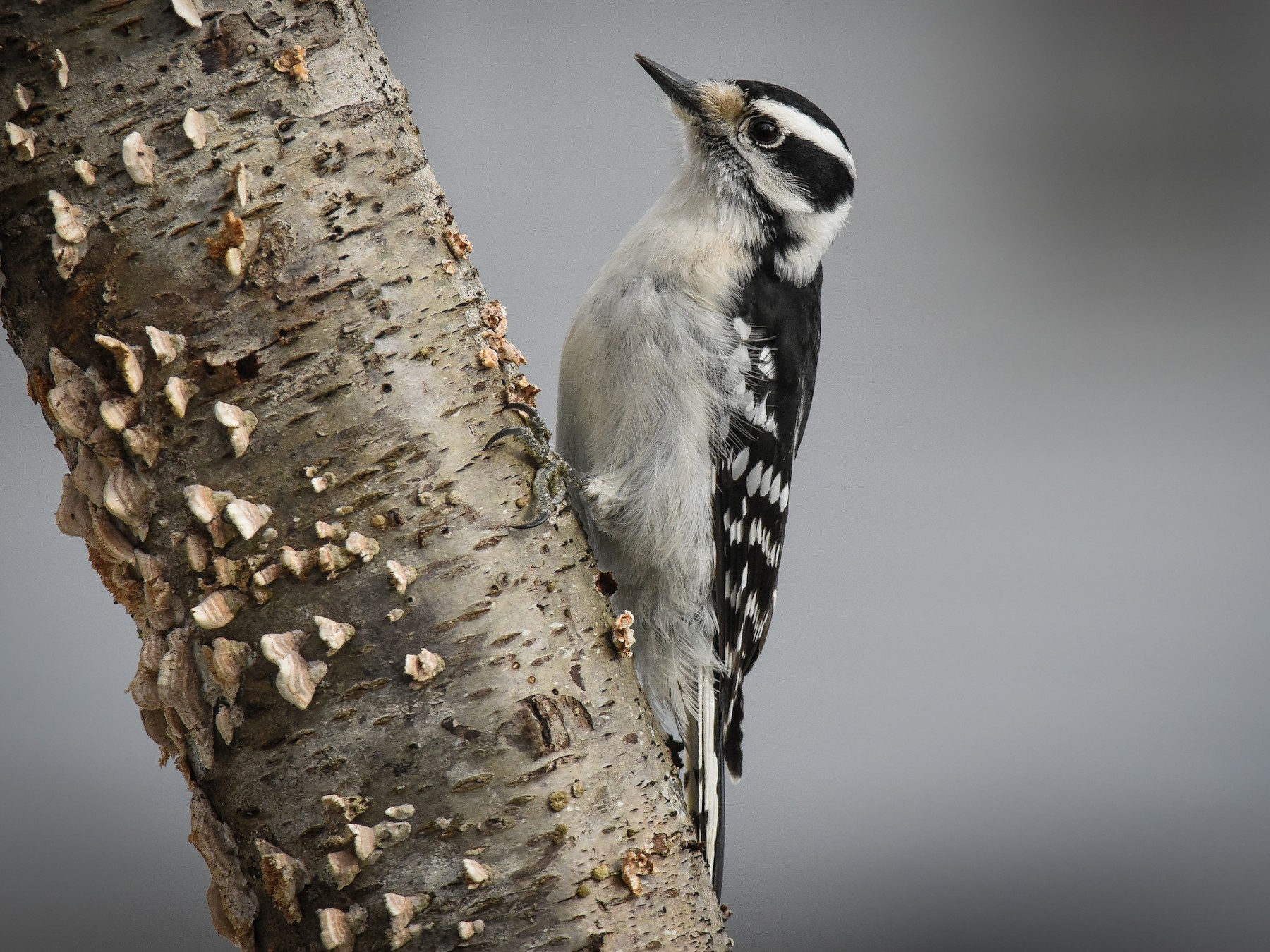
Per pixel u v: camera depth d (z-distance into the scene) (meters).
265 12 3.97
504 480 4.32
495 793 4.07
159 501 3.95
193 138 3.87
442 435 4.18
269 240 3.95
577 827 4.18
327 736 3.97
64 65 3.80
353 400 4.04
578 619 4.40
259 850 3.99
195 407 3.92
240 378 3.94
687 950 4.39
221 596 3.95
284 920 3.99
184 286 3.89
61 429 3.97
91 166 3.83
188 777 4.14
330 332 4.02
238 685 3.96
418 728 4.02
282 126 3.98
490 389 4.37
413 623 4.04
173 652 3.98
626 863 4.26
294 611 3.97
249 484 3.95
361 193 4.10
